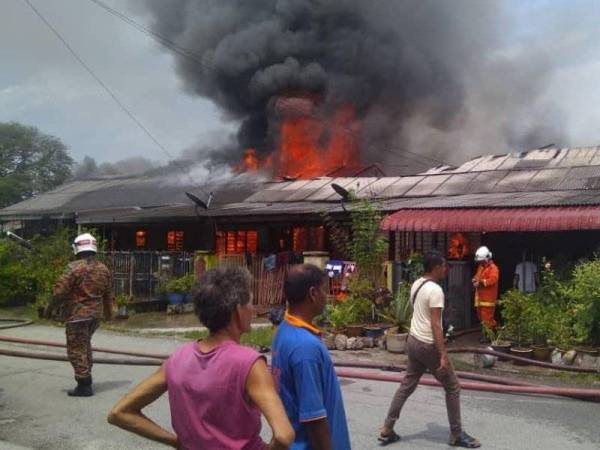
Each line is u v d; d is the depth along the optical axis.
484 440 5.16
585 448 4.97
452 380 4.95
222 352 2.12
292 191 18.12
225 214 15.48
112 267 15.53
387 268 11.38
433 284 4.98
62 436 5.34
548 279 9.36
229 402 2.06
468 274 11.34
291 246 16.53
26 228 23.81
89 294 6.62
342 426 2.65
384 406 6.23
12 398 6.57
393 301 9.93
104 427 5.58
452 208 11.30
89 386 6.64
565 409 6.14
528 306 8.88
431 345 4.91
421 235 13.00
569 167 14.71
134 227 19.81
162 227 19.08
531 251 11.76
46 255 16.12
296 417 2.59
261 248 16.92
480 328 11.21
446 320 9.52
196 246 18.23
